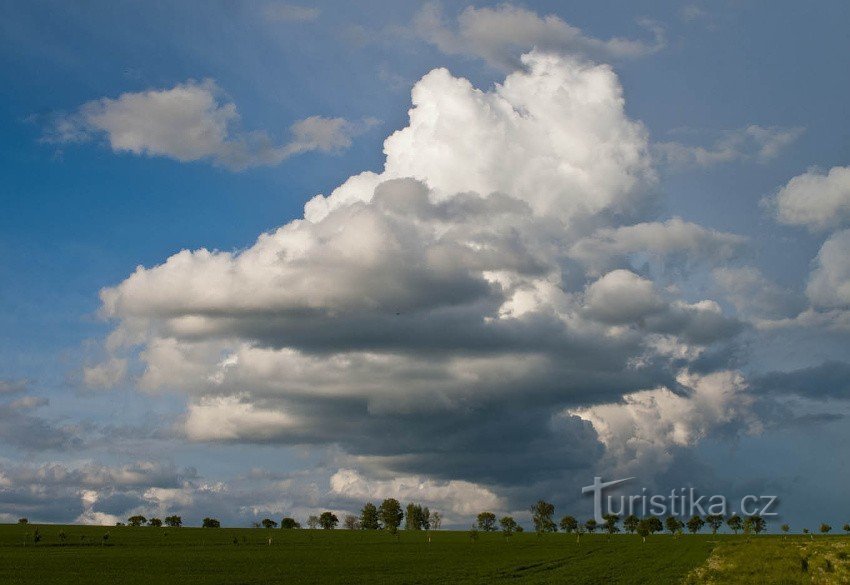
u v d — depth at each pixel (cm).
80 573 9962
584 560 11181
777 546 11238
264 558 12675
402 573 9531
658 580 7631
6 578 9288
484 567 10219
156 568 10712
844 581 6300
